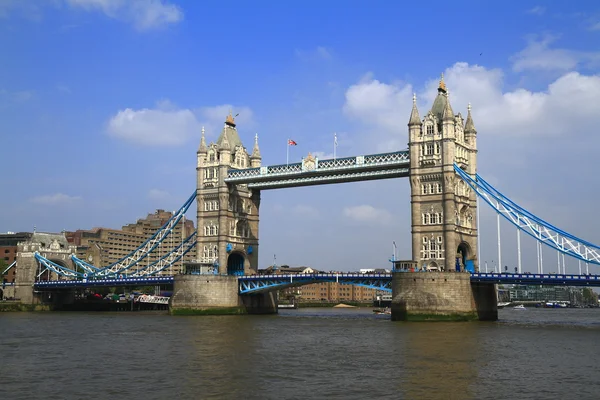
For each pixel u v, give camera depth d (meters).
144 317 140.50
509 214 120.50
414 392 47.91
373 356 66.69
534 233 117.44
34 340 85.12
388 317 148.00
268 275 147.75
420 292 117.19
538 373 55.88
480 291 124.81
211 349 73.56
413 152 128.38
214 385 50.59
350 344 78.25
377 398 45.97
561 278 112.81
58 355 68.69
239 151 160.75
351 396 46.62
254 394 47.31
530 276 115.81
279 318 138.50
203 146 160.25
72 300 195.25
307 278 140.12
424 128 128.75
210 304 146.75
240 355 67.88
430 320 116.00
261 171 150.62
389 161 133.00
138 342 81.62
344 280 135.62
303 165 144.00
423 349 72.62
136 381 52.38
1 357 67.25
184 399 45.78
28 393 48.03
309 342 80.81
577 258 112.88
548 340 82.62
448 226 123.12
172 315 147.00
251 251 160.88
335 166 139.38
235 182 154.50
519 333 92.88
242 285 151.75
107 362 63.00
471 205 132.38
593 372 56.53
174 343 80.19
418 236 126.25
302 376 54.44
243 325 112.50
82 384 51.31
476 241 132.62
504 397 46.34
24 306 184.50
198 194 158.62
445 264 122.81
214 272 152.75
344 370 57.50
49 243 194.25
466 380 52.50
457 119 130.12
